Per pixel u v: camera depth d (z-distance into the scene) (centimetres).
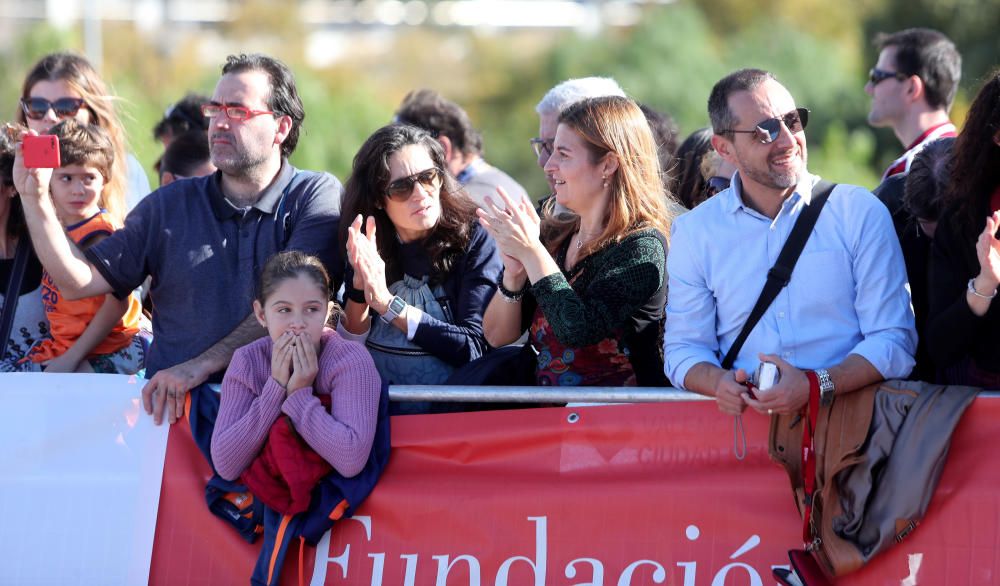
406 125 992
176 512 896
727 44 8431
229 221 988
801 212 837
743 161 833
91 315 1041
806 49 7644
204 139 1513
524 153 8819
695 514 845
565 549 856
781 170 826
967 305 783
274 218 994
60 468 905
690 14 8294
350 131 6294
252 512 887
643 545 848
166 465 904
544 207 1067
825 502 798
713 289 856
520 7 11844
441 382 975
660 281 892
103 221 1073
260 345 903
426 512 873
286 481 856
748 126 823
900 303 823
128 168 1359
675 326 865
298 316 877
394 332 980
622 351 909
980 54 6159
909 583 797
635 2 10206
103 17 8969
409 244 999
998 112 806
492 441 880
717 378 826
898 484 789
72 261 950
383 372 978
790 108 829
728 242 848
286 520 862
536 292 880
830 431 803
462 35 11481
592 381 909
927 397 799
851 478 801
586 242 925
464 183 1539
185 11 10338
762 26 8219
